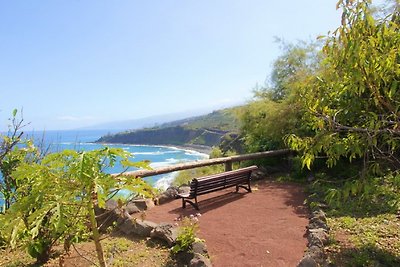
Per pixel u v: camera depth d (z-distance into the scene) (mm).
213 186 6531
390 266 3416
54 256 3838
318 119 2814
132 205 6012
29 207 1903
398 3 2408
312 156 2830
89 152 1851
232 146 15898
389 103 2375
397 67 2184
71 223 2590
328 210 5621
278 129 10758
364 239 4125
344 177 8266
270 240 4516
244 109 12719
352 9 2184
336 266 3449
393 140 2518
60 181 1923
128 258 3830
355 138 2670
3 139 3645
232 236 4719
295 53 13047
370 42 2127
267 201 6762
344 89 2508
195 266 3529
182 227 4375
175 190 7383
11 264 3658
